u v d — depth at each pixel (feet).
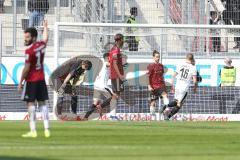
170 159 89.20
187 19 222.89
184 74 194.49
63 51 204.13
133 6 224.12
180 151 99.60
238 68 206.80
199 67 205.98
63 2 223.92
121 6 223.71
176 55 206.80
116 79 185.68
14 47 211.41
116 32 207.00
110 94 197.26
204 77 205.36
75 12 224.94
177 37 207.62
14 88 203.51
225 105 204.95
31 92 122.72
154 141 116.88
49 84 202.18
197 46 207.82
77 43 205.16
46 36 123.85
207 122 187.11
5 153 95.20
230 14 221.25
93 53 204.64
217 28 205.16
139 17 223.92
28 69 122.11
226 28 205.36
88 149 101.55
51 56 207.21
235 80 205.36
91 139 120.06
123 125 162.71
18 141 115.55
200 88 204.33
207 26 204.13
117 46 185.47
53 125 159.94
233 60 207.10
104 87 197.67
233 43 208.03
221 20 221.87
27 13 216.74
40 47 122.01
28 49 121.39
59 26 203.31
